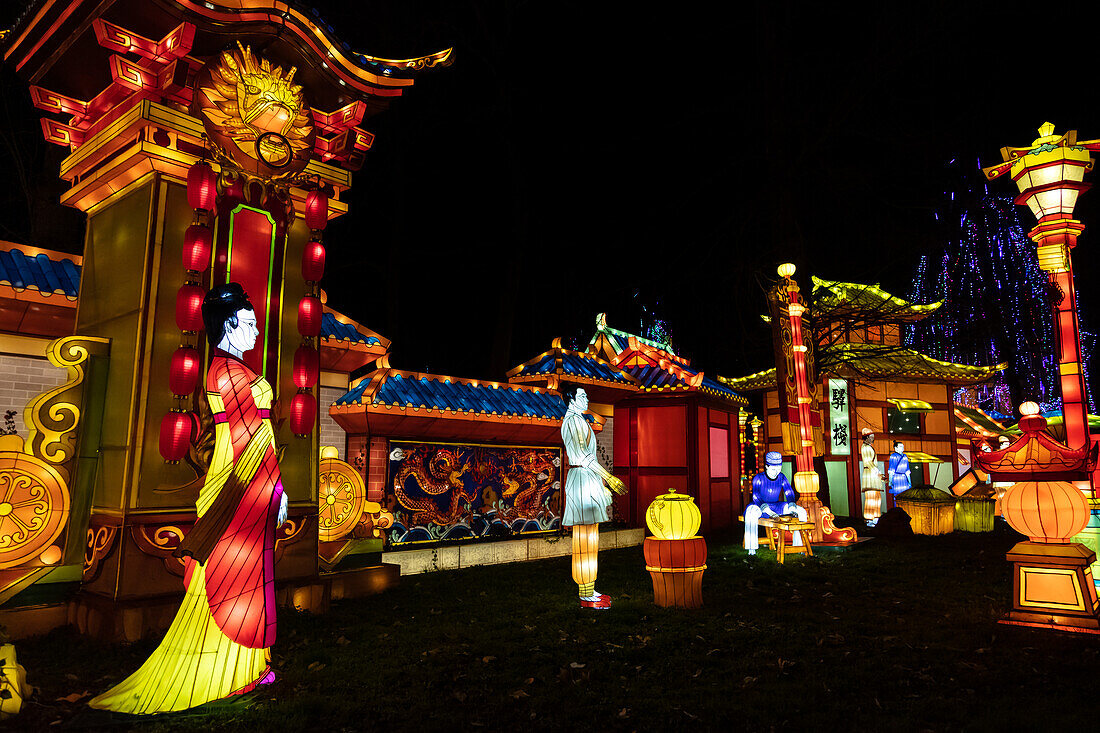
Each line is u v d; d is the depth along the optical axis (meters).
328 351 9.52
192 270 5.78
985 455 6.71
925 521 15.14
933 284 22.08
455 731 3.80
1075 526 6.12
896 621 6.47
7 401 6.58
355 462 9.34
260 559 4.29
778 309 13.03
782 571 9.52
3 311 6.59
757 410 28.25
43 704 4.12
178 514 5.86
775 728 3.89
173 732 3.74
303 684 4.53
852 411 19.92
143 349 5.88
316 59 6.60
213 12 5.74
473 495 10.45
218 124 6.21
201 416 6.04
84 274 6.92
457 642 5.62
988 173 7.86
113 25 5.63
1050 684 4.67
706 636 5.86
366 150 7.55
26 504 5.76
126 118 6.04
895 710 4.16
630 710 4.11
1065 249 7.20
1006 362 20.86
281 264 6.82
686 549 7.05
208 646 4.07
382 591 7.74
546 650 5.42
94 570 5.76
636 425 14.85
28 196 13.69
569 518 7.23
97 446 6.23
